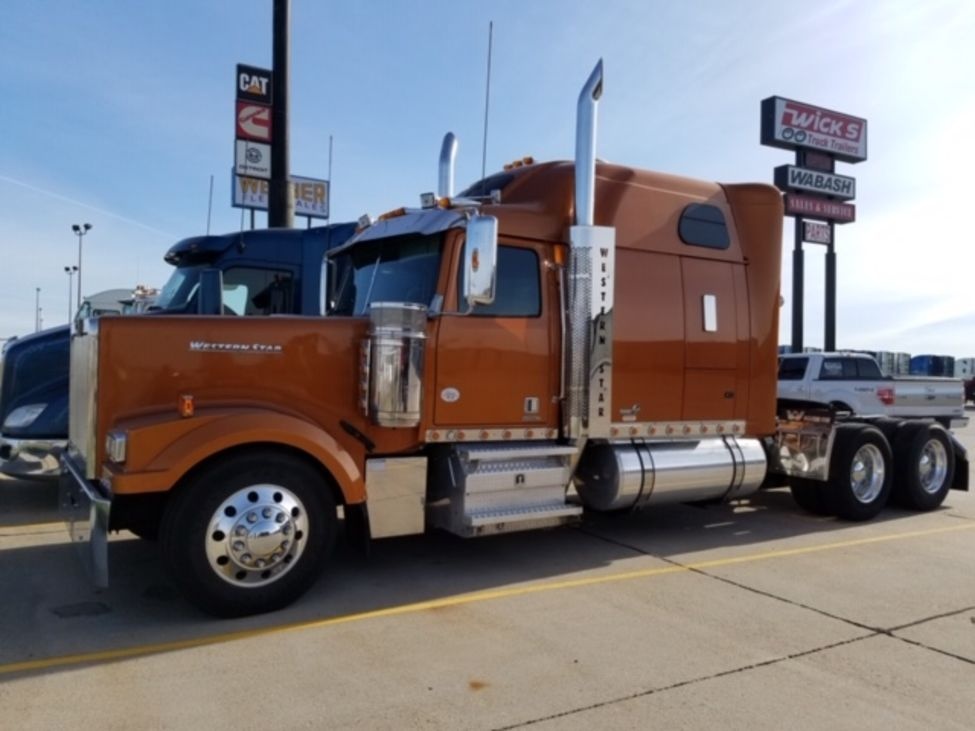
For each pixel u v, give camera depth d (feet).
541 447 20.11
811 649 14.79
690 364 22.75
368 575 19.30
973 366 146.10
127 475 14.94
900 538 24.49
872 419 29.63
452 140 26.02
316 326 17.95
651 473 21.75
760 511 28.66
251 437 15.84
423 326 18.04
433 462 19.70
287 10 37.78
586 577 19.45
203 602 15.66
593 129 20.36
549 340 20.31
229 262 33.73
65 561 20.15
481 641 14.98
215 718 11.75
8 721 11.60
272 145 38.37
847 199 107.34
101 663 13.75
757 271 24.36
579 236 20.34
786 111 103.55
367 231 21.93
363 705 12.23
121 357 16.39
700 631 15.67
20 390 26.78
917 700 12.69
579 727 11.60
